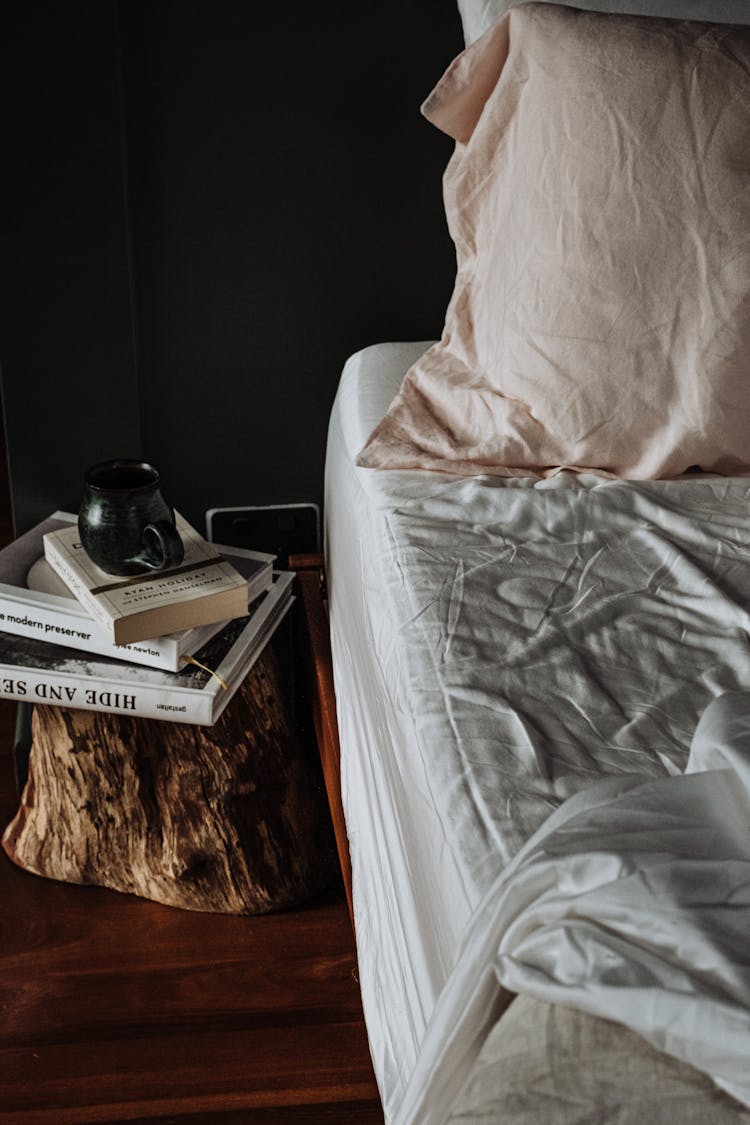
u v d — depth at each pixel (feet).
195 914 4.95
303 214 5.34
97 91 4.67
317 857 5.05
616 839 1.95
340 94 5.16
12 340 5.04
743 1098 1.56
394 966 3.10
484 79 4.19
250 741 4.71
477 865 2.28
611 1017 1.68
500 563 3.43
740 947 1.69
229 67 5.02
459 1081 1.98
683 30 3.82
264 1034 4.38
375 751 3.46
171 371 5.52
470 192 4.33
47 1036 4.33
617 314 3.75
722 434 3.78
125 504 4.17
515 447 3.92
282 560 5.98
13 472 5.31
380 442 4.11
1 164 4.73
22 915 4.90
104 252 4.96
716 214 3.66
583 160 3.77
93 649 4.36
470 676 2.90
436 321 5.68
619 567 3.41
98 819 4.84
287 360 5.61
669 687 2.90
